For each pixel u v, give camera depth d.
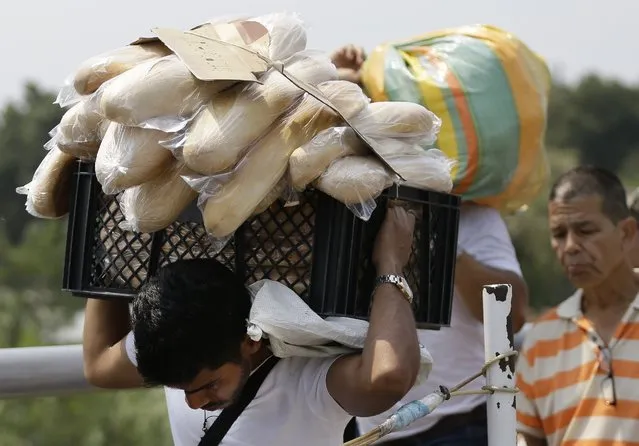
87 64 2.55
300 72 2.52
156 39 2.59
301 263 2.50
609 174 3.68
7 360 3.22
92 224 2.65
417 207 2.65
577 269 3.59
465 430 3.72
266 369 2.64
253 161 2.38
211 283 2.45
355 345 2.54
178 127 2.38
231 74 2.38
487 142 3.44
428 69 3.50
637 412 3.43
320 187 2.42
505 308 2.71
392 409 3.65
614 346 3.50
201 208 2.41
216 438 2.66
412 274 2.66
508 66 3.50
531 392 3.66
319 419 2.62
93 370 2.97
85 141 2.59
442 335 3.72
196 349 2.45
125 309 3.01
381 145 2.52
